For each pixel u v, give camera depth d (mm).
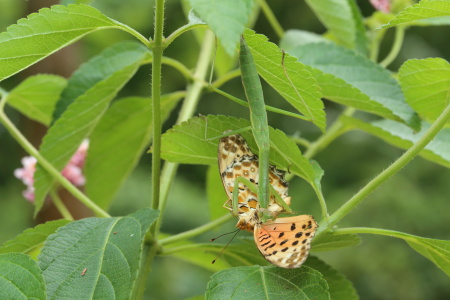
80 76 1459
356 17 1509
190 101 1480
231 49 1232
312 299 1296
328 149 3807
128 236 1298
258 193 1325
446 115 1317
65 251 1295
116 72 1403
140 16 3643
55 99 1521
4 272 1272
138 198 3646
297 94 1340
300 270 1308
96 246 1296
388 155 3791
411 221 3525
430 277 3473
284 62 1319
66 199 1655
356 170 3764
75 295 1279
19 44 1305
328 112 3676
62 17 1302
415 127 1404
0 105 1495
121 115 1496
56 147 1421
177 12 3740
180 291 3246
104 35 3477
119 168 1518
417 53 3469
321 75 1387
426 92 1382
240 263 1399
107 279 1283
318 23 3977
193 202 3781
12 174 4051
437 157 1428
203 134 1351
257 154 1361
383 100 1434
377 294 3426
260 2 1581
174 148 1361
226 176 1339
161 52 1312
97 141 1502
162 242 1383
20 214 4039
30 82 1495
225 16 1237
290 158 1345
